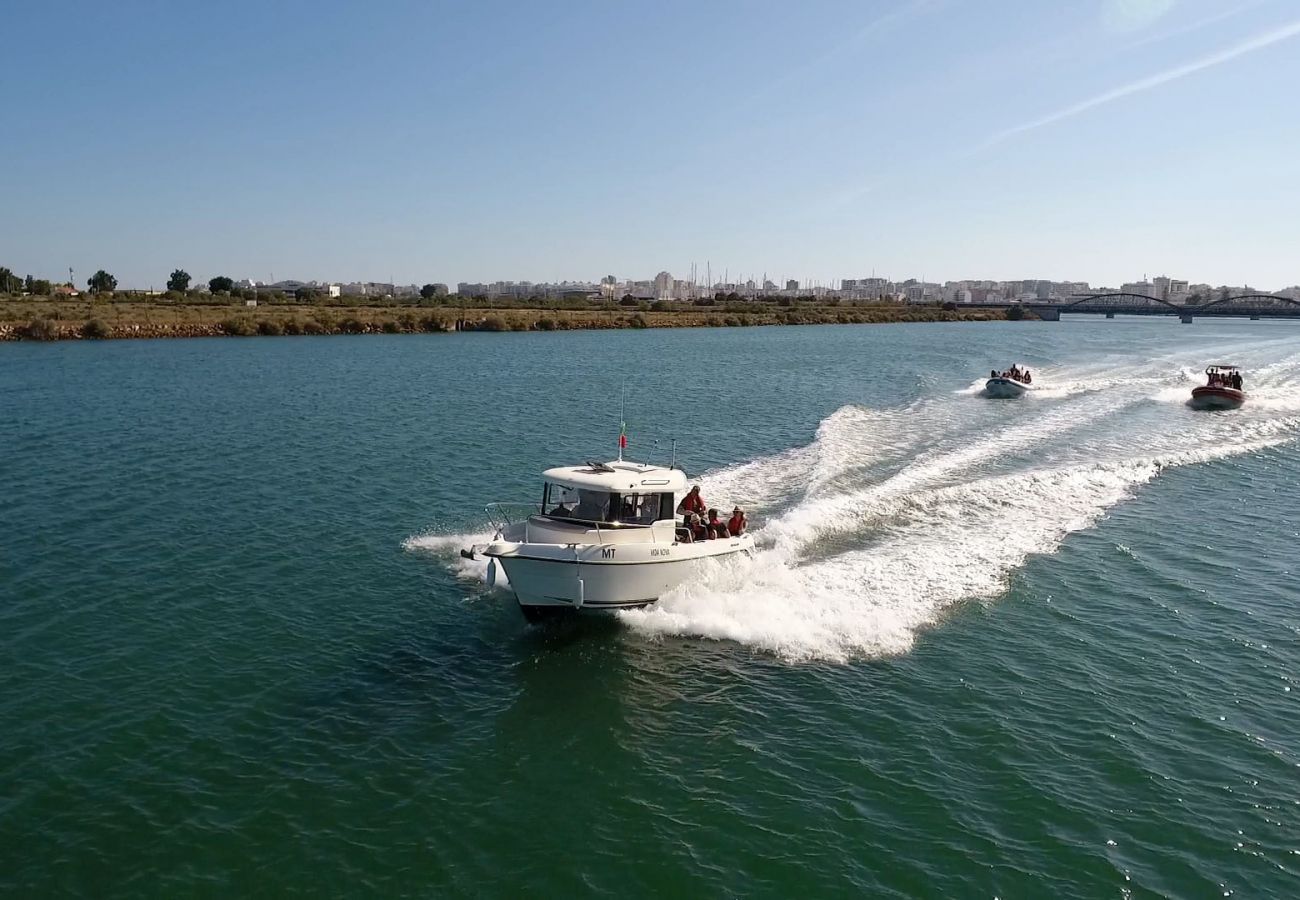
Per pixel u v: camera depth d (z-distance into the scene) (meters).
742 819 13.83
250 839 13.03
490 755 15.37
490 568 19.61
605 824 13.66
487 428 44.91
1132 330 169.62
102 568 23.47
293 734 15.84
